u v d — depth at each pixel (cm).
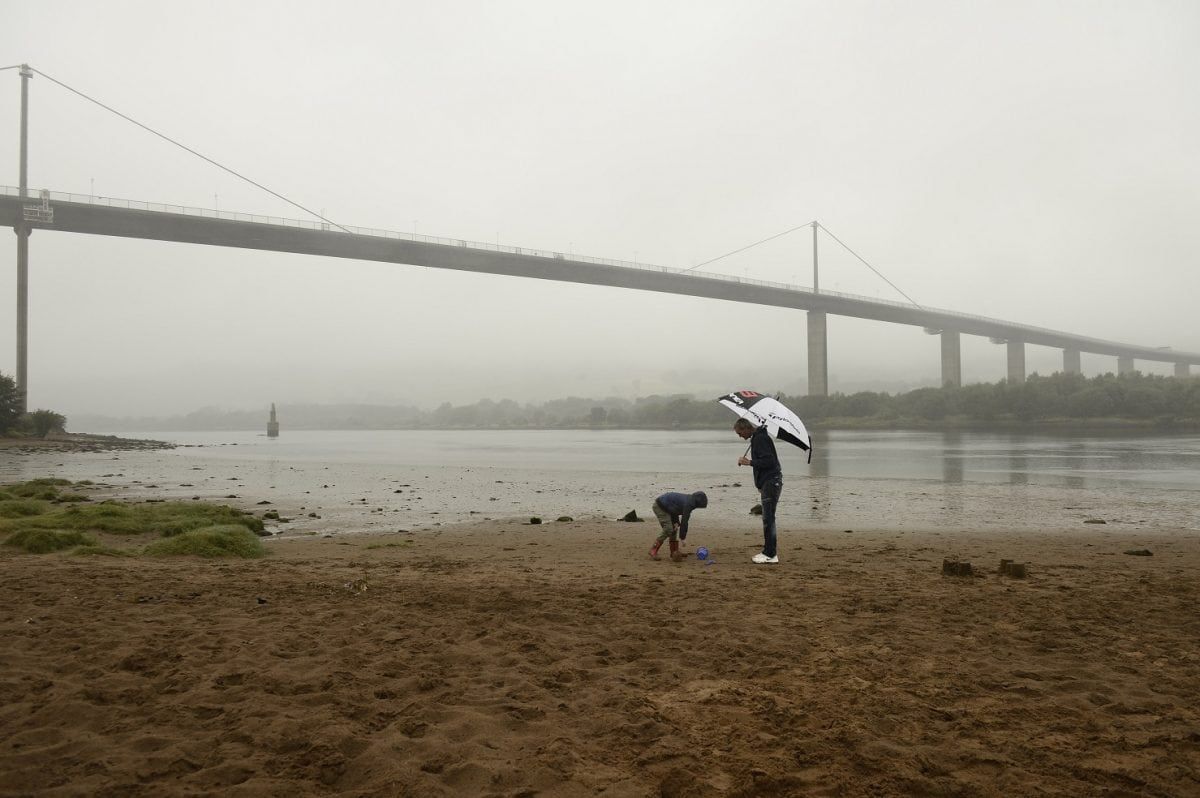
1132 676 404
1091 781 278
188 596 611
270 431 13288
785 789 271
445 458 4850
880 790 270
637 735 321
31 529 995
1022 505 1772
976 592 652
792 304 12438
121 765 280
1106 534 1261
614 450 6378
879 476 2816
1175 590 663
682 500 901
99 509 1288
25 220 7731
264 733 312
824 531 1305
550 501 1955
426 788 264
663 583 699
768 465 859
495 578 733
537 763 288
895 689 383
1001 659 439
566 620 540
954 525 1402
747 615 558
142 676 392
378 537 1232
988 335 14325
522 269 10600
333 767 284
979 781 278
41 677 381
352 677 393
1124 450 4962
